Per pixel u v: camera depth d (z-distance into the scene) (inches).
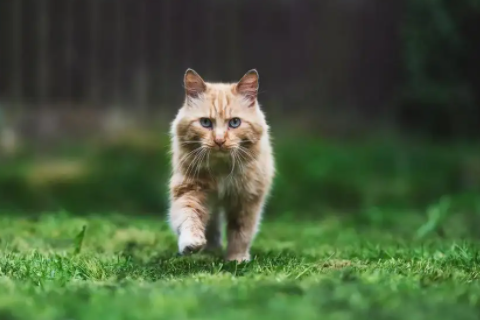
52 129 588.1
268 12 650.8
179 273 211.2
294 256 253.9
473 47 635.5
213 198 247.4
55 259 232.5
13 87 609.6
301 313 144.6
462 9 625.3
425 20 634.8
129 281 186.1
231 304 152.9
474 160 581.6
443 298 160.1
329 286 169.3
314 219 461.7
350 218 431.8
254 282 177.3
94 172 538.9
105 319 141.8
